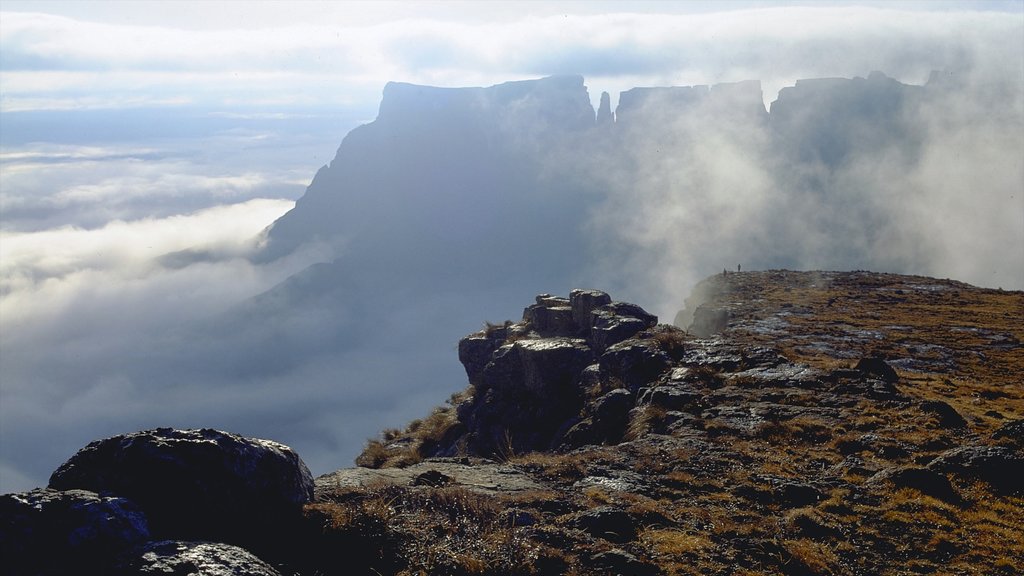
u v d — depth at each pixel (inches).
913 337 2118.6
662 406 930.7
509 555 418.0
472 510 482.3
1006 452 626.2
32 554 319.0
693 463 677.9
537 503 519.5
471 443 1309.1
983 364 1753.2
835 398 913.5
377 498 476.1
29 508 332.8
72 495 345.7
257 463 406.3
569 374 1299.2
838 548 487.8
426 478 551.8
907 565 467.5
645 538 478.6
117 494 362.9
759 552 469.1
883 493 589.3
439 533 441.7
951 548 491.2
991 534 514.9
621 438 917.2
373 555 403.2
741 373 1051.3
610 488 579.5
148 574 307.1
